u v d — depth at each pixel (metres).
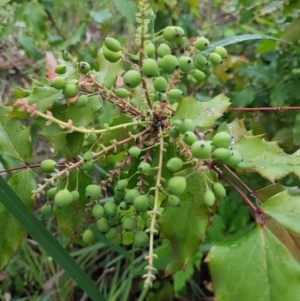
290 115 0.31
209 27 0.39
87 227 0.21
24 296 0.39
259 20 0.34
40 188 0.17
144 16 0.17
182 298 0.39
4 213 0.20
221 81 0.36
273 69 0.33
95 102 0.20
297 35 0.28
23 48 0.40
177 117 0.18
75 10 0.48
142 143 0.19
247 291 0.15
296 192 0.17
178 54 0.32
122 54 0.19
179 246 0.17
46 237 0.20
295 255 0.16
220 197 0.17
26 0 0.38
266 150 0.18
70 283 0.38
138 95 0.20
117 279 0.37
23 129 0.20
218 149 0.16
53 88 0.20
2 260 0.20
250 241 0.16
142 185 0.18
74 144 0.20
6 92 0.45
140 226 0.19
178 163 0.16
